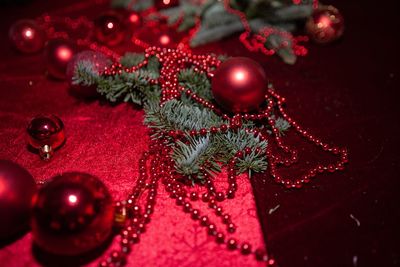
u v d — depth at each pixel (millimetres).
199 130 553
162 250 473
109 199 439
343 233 480
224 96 549
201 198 521
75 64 614
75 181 427
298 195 519
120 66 618
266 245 473
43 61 703
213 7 766
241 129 560
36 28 739
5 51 771
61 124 556
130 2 845
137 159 570
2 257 469
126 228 476
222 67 553
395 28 807
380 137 586
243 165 535
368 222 489
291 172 545
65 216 409
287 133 594
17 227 459
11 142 597
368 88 669
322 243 473
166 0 783
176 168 520
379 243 471
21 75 715
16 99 667
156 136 580
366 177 534
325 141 584
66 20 857
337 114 625
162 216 502
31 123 542
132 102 651
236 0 761
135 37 793
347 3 888
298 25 798
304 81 687
